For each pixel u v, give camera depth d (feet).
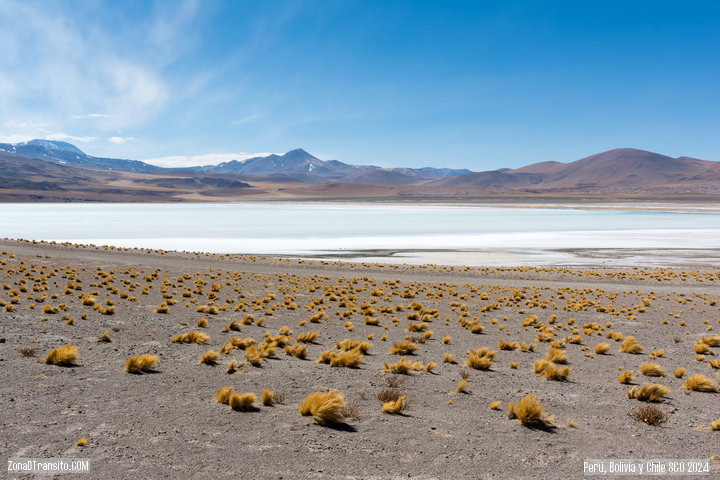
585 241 202.80
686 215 425.28
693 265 140.97
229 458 19.89
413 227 277.85
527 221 337.31
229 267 113.50
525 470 20.45
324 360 38.65
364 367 37.76
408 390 31.89
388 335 52.95
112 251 137.39
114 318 49.73
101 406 25.04
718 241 202.69
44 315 47.65
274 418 25.11
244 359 37.52
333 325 56.49
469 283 101.71
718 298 89.71
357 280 98.78
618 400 31.96
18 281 67.72
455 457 21.40
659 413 27.53
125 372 31.60
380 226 285.64
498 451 22.40
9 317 44.93
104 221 315.78
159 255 131.54
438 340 51.47
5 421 22.02
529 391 33.42
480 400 30.63
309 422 24.85
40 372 29.96
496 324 62.75
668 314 72.43
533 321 63.93
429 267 128.77
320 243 191.21
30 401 24.84
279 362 37.37
